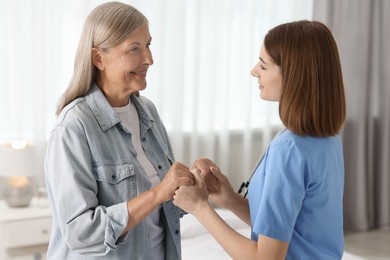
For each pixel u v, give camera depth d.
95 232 1.49
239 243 1.47
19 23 3.31
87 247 1.52
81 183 1.51
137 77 1.62
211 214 1.54
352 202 4.76
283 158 1.44
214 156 4.25
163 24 3.82
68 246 1.58
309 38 1.43
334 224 1.55
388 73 4.75
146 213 1.53
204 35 4.10
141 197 1.53
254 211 1.53
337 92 1.46
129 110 1.75
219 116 4.25
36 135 3.43
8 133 3.38
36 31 3.37
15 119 3.36
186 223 2.95
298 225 1.49
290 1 4.50
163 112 3.95
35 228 2.92
